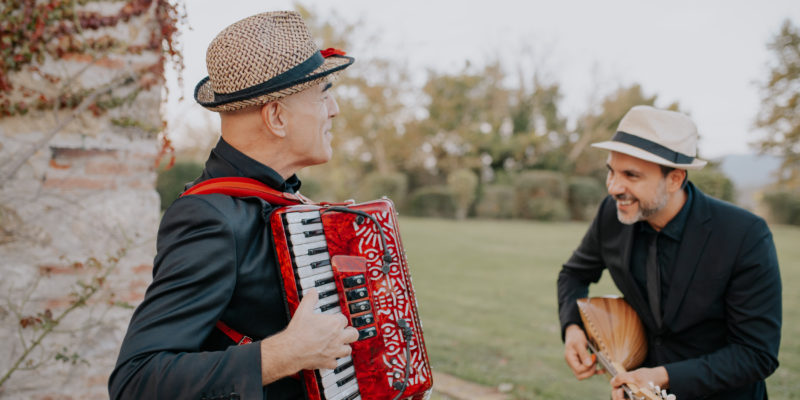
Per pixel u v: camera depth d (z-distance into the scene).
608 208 2.19
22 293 2.89
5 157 2.86
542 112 28.66
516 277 9.12
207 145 11.35
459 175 22.98
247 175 1.26
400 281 1.27
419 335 1.28
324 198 20.05
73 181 3.00
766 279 1.78
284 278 1.16
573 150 27.97
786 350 4.96
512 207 23.47
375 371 1.21
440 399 3.93
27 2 2.84
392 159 24.86
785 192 20.34
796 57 17.22
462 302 7.20
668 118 1.84
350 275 1.20
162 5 3.09
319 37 15.98
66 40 2.94
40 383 2.93
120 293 3.09
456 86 26.17
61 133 2.98
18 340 2.90
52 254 2.96
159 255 1.13
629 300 2.13
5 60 2.82
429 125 25.14
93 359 3.03
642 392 1.69
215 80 1.24
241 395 1.01
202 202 1.15
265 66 1.19
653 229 1.97
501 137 27.52
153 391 0.97
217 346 1.19
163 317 1.03
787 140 17.92
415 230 15.91
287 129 1.28
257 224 1.20
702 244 1.86
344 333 1.13
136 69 3.08
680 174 1.85
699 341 1.93
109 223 3.06
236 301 1.16
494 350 5.12
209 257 1.08
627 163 1.86
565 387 4.17
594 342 2.18
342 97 18.09
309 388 1.16
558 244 13.80
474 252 11.98
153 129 3.17
